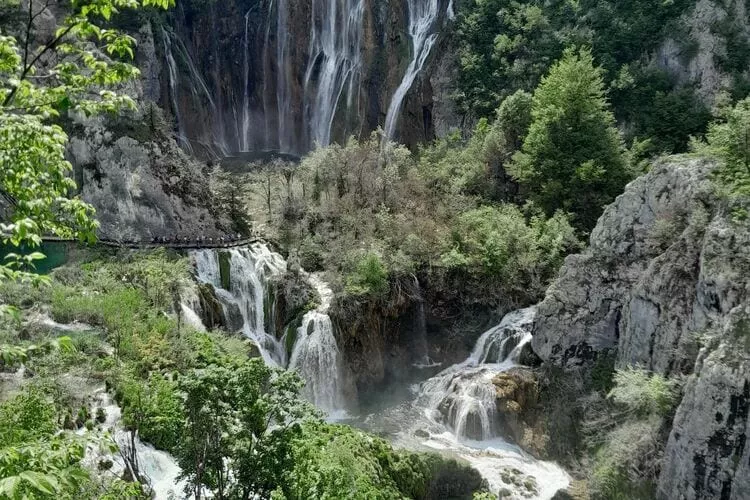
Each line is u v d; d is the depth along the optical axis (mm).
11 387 20141
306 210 38250
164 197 34625
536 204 39594
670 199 27141
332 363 30641
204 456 13562
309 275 34719
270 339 31828
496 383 29062
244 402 13594
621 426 25797
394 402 31578
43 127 8828
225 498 14023
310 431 17641
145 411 18531
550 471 26344
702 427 21359
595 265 29766
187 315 28156
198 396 13281
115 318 25141
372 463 21016
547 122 39875
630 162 39688
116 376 21438
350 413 30547
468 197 41094
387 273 33281
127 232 33594
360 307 31797
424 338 34594
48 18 34969
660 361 25375
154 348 24156
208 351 16281
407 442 27453
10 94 9406
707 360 21438
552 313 30344
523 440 27734
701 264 23656
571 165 38562
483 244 36250
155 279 28359
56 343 7652
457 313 35188
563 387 29172
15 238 8438
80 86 9852
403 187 40281
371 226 36688
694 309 24031
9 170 8719
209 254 32344
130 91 35344
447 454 26078
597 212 38375
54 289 26609
